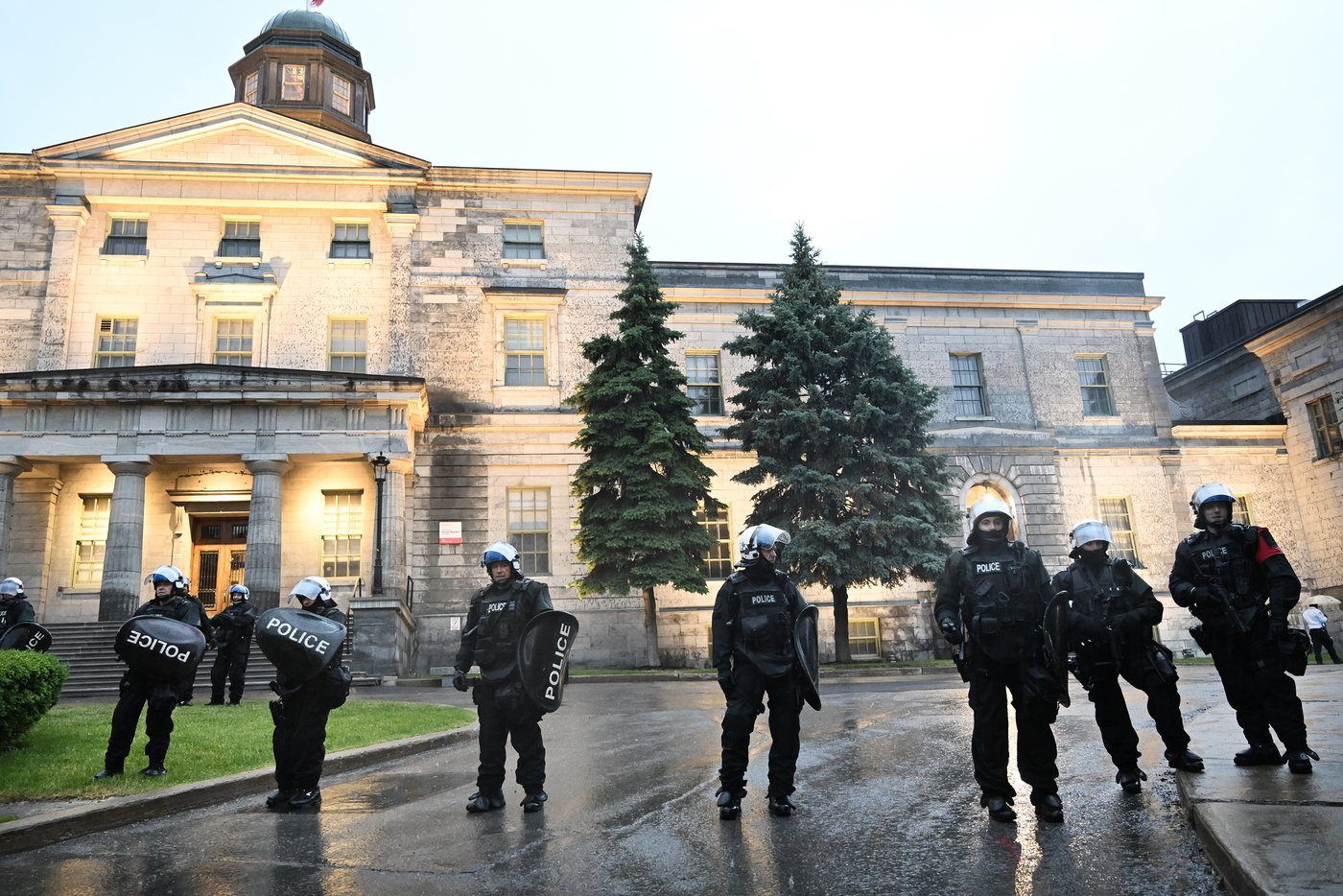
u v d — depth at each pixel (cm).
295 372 2581
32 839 646
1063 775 744
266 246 3062
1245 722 677
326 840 643
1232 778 623
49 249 2970
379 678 2188
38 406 2514
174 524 2814
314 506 2834
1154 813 593
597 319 3192
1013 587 620
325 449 2580
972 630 620
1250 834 471
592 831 636
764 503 2759
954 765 816
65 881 559
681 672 2364
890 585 2667
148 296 2967
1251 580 677
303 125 3152
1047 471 3406
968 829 587
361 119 3975
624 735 1177
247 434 2566
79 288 2945
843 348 2762
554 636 728
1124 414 3553
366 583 2784
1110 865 493
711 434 3184
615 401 2652
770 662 651
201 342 2956
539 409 3072
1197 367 4250
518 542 2962
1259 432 3606
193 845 643
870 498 2603
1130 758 660
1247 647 666
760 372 2788
